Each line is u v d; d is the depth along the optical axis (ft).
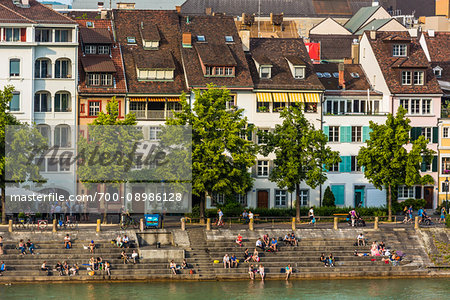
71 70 420.77
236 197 429.38
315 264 358.23
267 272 353.51
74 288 334.44
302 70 444.14
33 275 339.77
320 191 433.89
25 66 414.82
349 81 465.88
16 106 415.03
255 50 456.45
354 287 344.28
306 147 397.80
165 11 461.37
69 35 421.59
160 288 337.11
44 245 352.49
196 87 428.56
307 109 441.27
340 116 440.86
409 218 407.64
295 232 374.63
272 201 431.43
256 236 370.94
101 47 433.48
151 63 431.02
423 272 361.92
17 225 369.30
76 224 375.66
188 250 358.43
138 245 358.84
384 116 444.14
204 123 384.47
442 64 508.12
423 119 451.94
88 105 421.18
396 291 339.98
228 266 352.08
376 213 414.62
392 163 402.72
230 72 434.71
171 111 420.77
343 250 367.86
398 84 454.40
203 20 459.73
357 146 441.68
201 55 435.12
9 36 415.03
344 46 587.27
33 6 427.74
